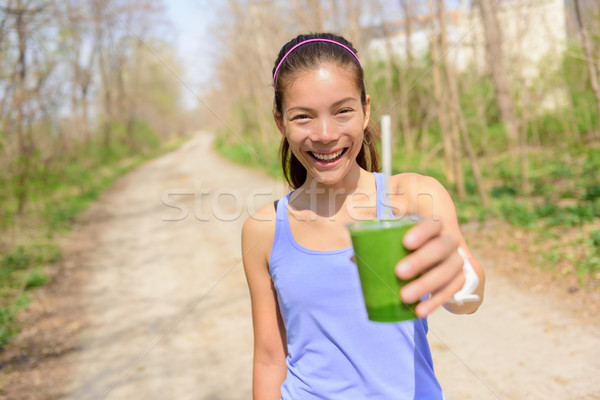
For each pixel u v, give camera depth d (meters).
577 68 10.26
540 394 2.89
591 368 3.11
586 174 8.62
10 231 9.20
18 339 4.96
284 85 1.11
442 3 8.17
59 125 13.36
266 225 1.29
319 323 1.21
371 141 1.49
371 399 1.19
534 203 7.57
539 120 11.43
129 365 4.21
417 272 0.76
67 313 5.62
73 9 12.05
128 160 31.62
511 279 4.90
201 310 5.27
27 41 9.80
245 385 3.72
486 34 9.71
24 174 9.91
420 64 12.95
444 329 4.01
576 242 5.50
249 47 18.83
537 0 9.21
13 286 6.52
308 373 1.23
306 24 11.41
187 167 24.08
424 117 13.48
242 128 29.23
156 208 12.28
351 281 1.19
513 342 3.60
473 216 7.49
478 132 12.02
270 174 15.77
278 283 1.25
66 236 9.61
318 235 1.23
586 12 9.39
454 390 3.02
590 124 10.60
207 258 7.30
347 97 1.09
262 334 1.38
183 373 3.98
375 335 1.19
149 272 6.94
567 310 4.04
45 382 4.06
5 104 9.47
